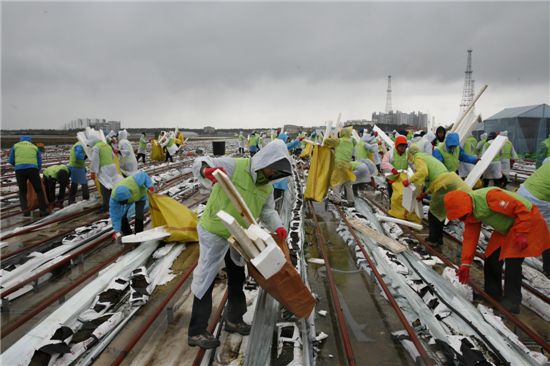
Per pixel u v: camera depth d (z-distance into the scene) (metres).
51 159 24.27
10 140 45.84
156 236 6.79
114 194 6.52
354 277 6.04
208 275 3.62
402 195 8.70
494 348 3.87
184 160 27.05
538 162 10.62
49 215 9.84
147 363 3.88
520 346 3.94
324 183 9.62
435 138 9.62
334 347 4.26
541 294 4.98
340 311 4.57
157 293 5.41
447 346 3.90
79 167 11.02
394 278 5.59
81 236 7.50
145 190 7.07
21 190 9.81
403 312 4.82
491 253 4.78
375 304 5.15
